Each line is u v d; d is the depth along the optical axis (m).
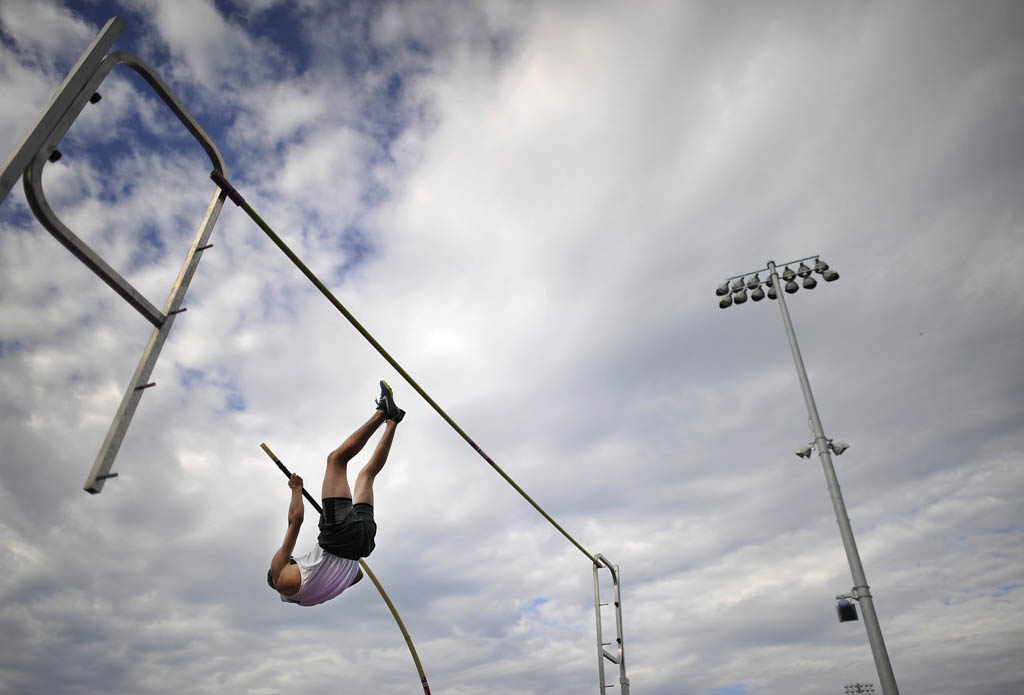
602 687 17.36
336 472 6.57
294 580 5.95
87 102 4.53
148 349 4.77
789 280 17.05
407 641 10.17
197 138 5.85
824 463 13.91
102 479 4.07
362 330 8.76
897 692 11.51
